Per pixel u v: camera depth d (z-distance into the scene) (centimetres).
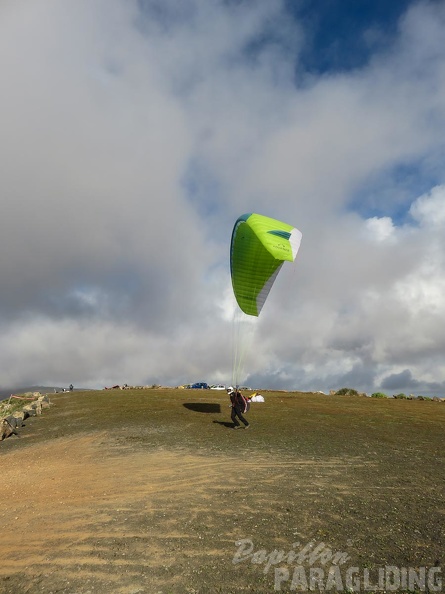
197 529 763
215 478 1077
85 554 683
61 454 1413
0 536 772
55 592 576
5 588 592
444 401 3841
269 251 1634
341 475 1102
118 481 1078
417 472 1137
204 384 5581
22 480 1129
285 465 1201
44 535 767
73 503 929
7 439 1716
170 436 1650
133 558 663
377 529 751
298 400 3344
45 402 2788
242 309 1964
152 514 842
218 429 1816
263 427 1867
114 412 2364
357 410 2655
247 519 804
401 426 2009
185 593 564
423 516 811
